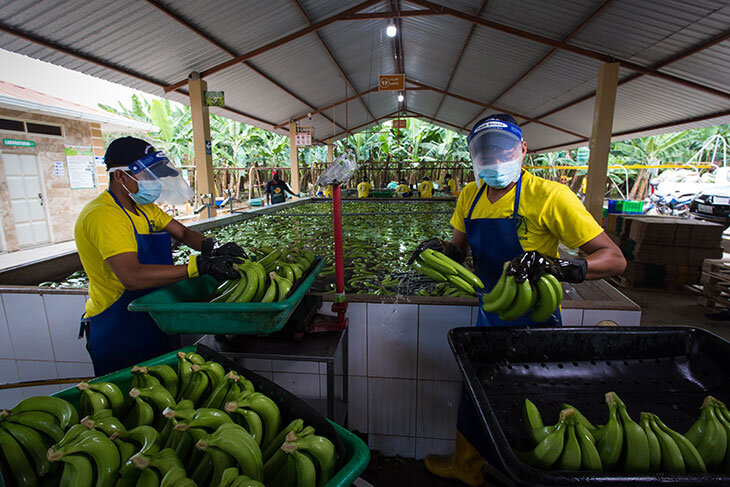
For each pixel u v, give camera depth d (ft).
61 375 8.39
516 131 4.85
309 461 2.78
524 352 4.73
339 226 6.03
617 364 4.66
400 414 7.61
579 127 37.11
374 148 65.62
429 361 7.23
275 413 3.45
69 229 29.37
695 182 39.81
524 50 24.49
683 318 13.21
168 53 20.97
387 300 7.09
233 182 53.42
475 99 40.65
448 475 6.86
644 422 3.23
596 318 6.93
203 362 4.32
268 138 59.06
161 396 3.60
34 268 10.43
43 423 3.28
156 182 5.48
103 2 15.20
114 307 5.80
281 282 4.91
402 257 13.01
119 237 5.16
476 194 5.87
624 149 55.93
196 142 24.41
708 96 21.36
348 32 27.17
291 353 5.61
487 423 3.30
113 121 31.22
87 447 2.79
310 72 32.14
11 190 25.79
